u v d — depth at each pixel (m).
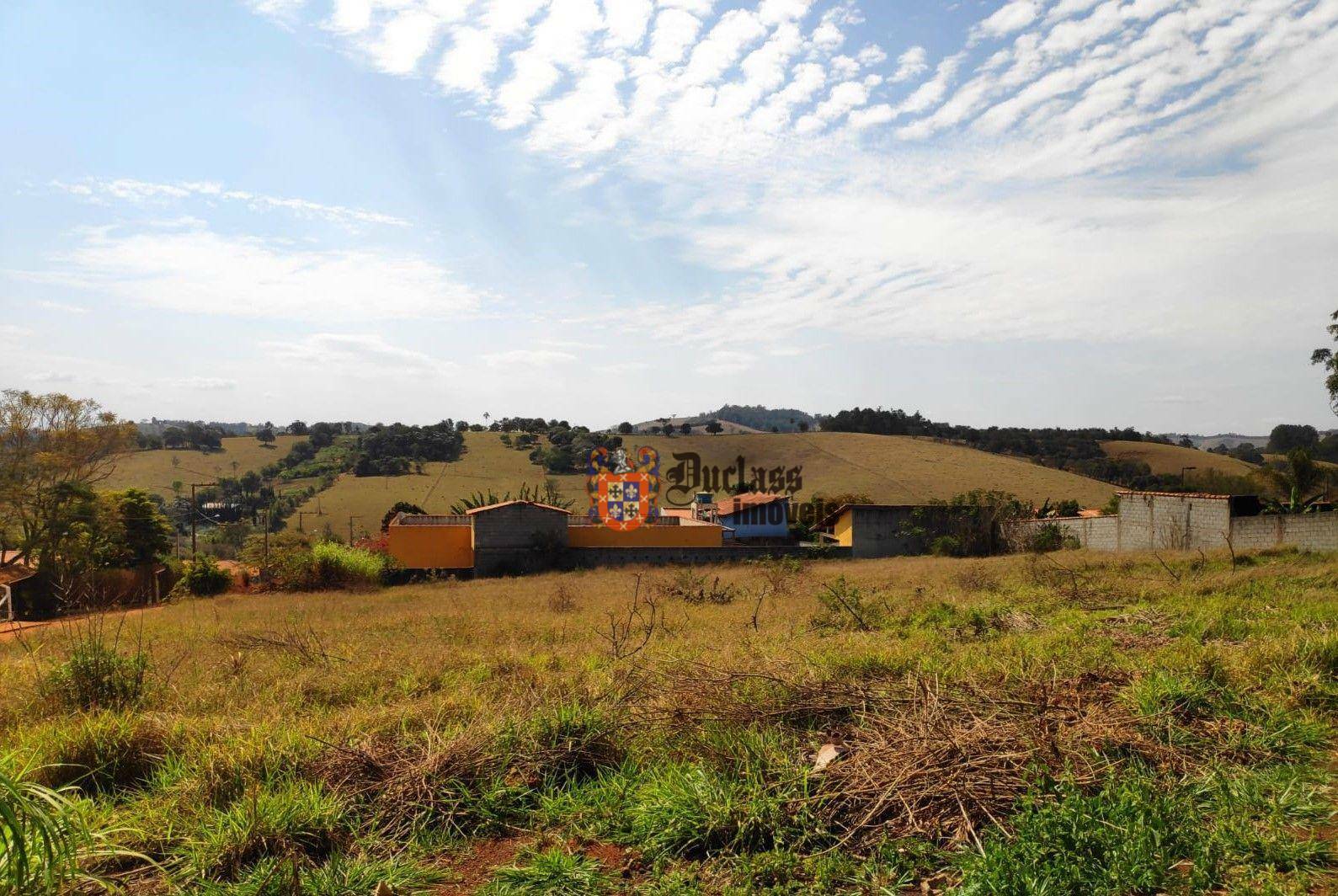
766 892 3.84
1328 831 4.14
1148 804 4.14
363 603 24.25
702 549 44.81
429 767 5.19
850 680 7.13
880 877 3.93
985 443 102.44
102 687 8.02
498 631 14.07
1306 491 36.19
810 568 31.00
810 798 4.59
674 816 4.48
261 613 21.02
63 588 11.80
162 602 30.48
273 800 4.70
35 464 38.97
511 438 110.50
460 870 4.33
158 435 118.25
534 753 5.58
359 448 106.19
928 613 12.84
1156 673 6.70
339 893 3.97
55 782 5.54
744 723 6.04
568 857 4.18
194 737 6.10
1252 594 13.92
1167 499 33.69
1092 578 18.61
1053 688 6.43
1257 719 5.81
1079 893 3.56
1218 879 3.63
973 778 4.71
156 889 4.09
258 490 89.75
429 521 48.00
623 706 6.59
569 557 43.97
